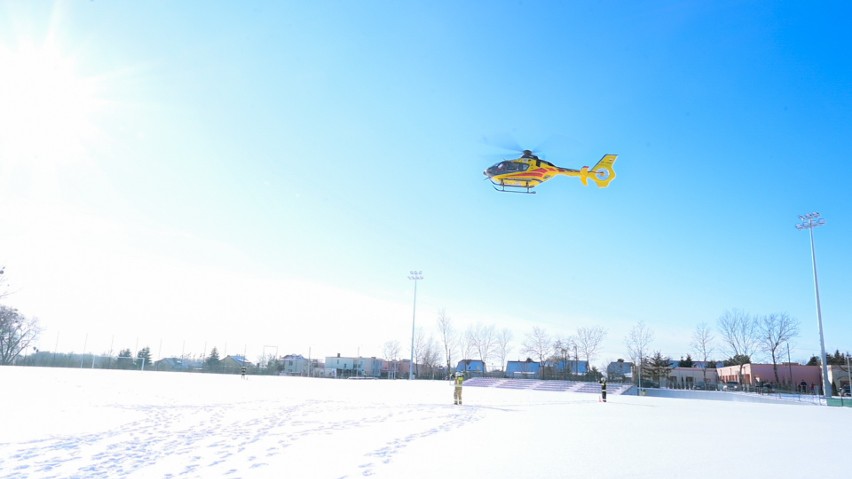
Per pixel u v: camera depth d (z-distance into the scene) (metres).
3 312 69.56
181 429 13.27
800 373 66.81
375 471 8.37
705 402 34.00
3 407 16.80
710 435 14.30
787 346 68.56
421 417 17.58
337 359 100.31
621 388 51.00
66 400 20.16
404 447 10.85
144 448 10.31
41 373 43.03
